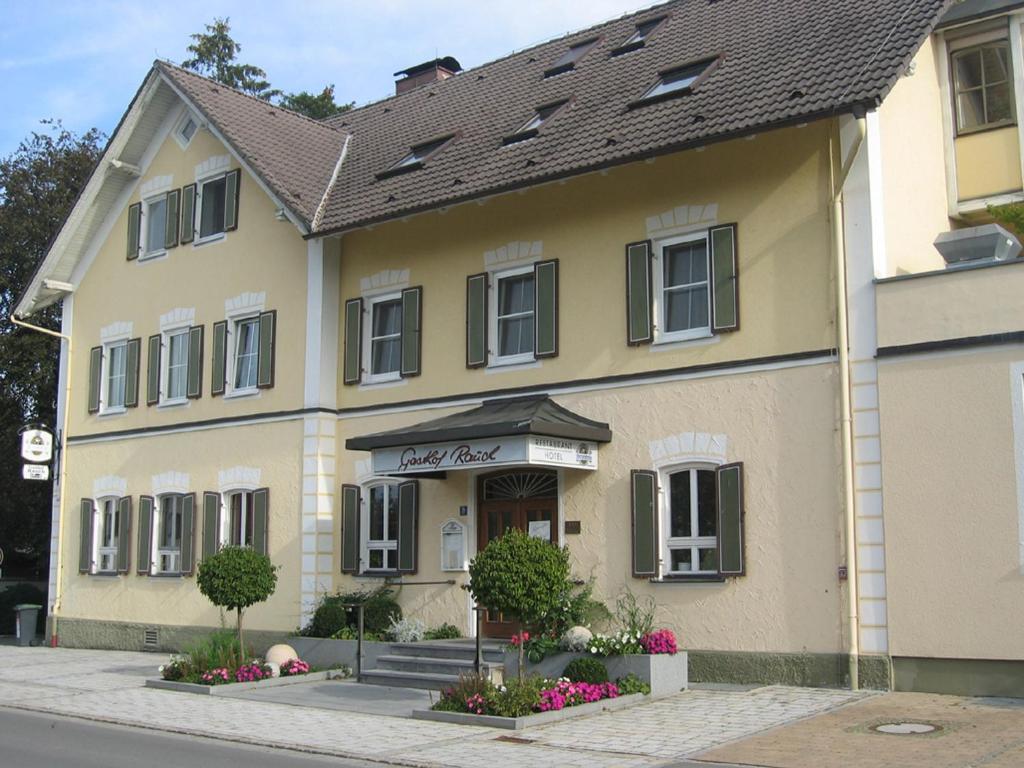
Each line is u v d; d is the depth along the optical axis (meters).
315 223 19.89
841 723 12.04
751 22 18.69
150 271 24.06
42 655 22.31
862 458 14.35
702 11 20.56
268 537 20.72
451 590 18.38
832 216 14.98
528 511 17.83
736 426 15.54
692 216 16.33
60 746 11.98
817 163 15.27
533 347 17.98
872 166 14.86
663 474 16.28
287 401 20.84
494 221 18.69
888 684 13.86
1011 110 17.02
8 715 14.59
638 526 16.17
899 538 13.97
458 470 18.00
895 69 14.23
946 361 13.85
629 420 16.62
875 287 14.51
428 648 17.03
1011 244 15.62
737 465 15.37
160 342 23.52
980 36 17.36
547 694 13.30
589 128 17.53
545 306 17.77
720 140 14.87
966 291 13.83
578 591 16.69
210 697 15.80
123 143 24.09
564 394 17.42
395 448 17.64
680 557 16.03
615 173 17.27
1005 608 13.19
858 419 14.44
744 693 14.30
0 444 29.48
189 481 22.39
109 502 24.41
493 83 23.08
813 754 10.59
